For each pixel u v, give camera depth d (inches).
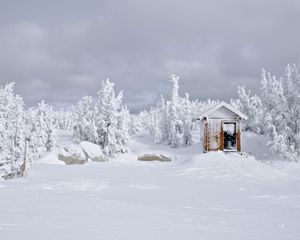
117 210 394.9
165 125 2842.0
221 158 1268.5
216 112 1599.4
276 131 1476.4
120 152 2187.5
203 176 972.6
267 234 288.2
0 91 1994.3
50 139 2495.1
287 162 1349.7
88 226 277.1
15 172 1043.3
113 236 241.4
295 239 271.7
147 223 313.0
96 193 621.3
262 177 970.1
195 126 3496.6
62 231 248.2
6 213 334.6
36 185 687.7
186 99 3080.7
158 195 616.1
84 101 2723.9
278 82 2004.2
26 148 1075.9
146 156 1947.6
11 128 1956.2
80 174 998.4
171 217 362.0
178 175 992.2
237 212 430.3
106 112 2212.1
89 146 1775.3
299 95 1414.9
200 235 267.0
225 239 256.4
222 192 675.4
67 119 5319.9
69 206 409.7
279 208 478.9
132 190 681.0
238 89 2487.7
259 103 2357.3
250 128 2391.7
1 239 213.5
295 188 761.0
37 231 243.4
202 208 460.4
